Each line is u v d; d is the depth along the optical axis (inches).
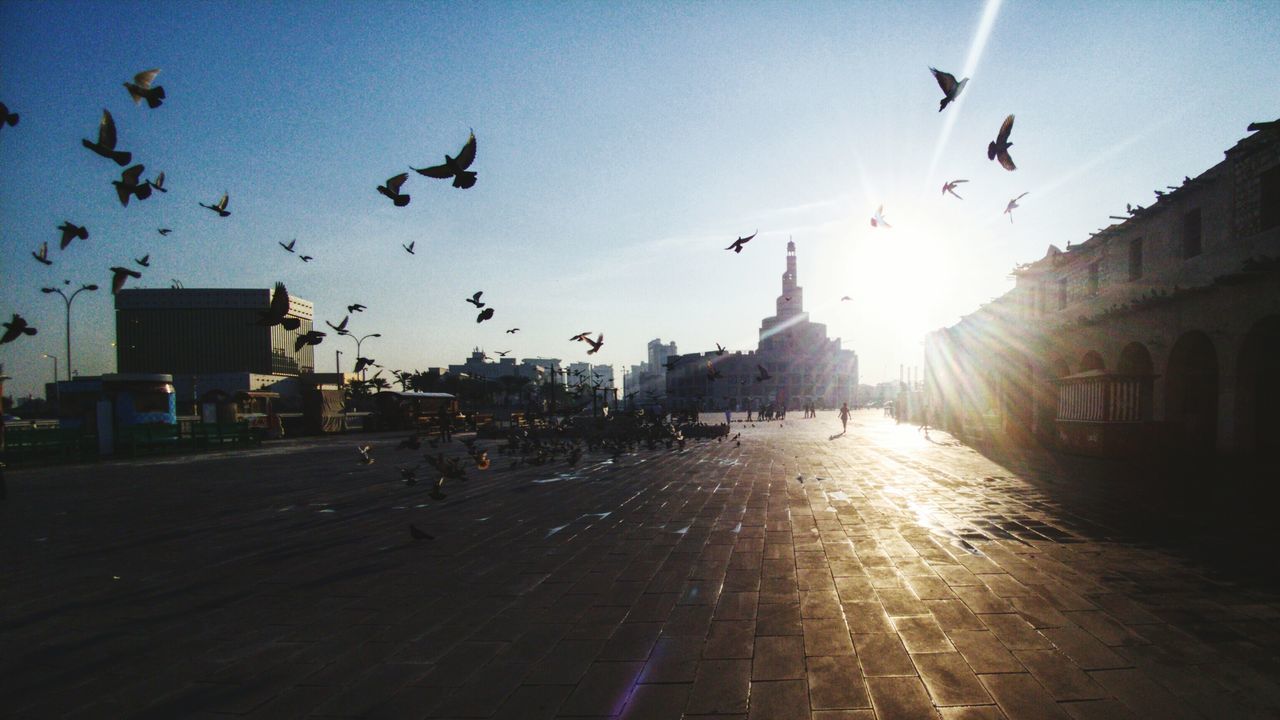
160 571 247.9
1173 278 621.6
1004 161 212.4
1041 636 162.4
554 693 136.8
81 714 131.5
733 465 613.6
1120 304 700.7
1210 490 408.8
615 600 200.2
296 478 567.5
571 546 277.1
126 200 225.6
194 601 208.5
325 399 1467.8
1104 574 217.0
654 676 143.9
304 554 273.1
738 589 208.2
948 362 1408.7
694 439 1044.5
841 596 197.9
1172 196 606.9
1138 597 192.1
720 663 150.3
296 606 201.3
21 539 313.4
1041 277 935.7
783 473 538.6
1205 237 573.0
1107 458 627.5
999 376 1086.4
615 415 1295.5
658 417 1226.6
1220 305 554.3
